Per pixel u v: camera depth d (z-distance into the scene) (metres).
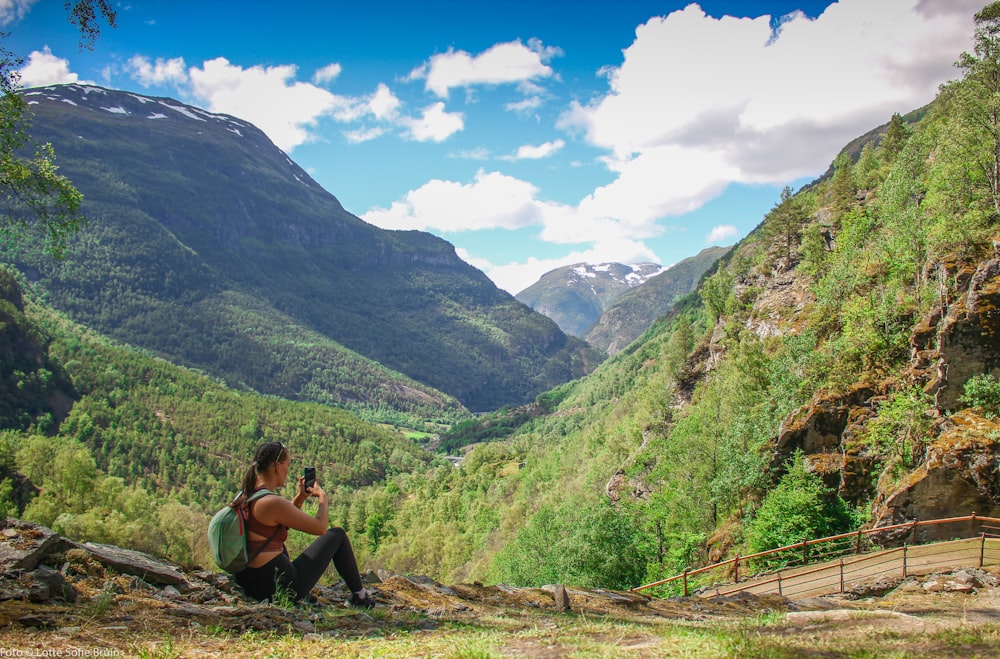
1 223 16.77
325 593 9.01
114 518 88.62
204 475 190.50
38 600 6.38
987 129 43.53
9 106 16.23
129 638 5.58
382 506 164.50
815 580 21.69
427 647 6.07
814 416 37.38
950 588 14.72
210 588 8.02
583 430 178.88
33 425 182.88
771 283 96.06
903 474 29.23
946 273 35.75
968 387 28.22
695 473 54.91
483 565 90.50
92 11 16.12
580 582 39.66
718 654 6.00
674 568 41.59
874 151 105.31
